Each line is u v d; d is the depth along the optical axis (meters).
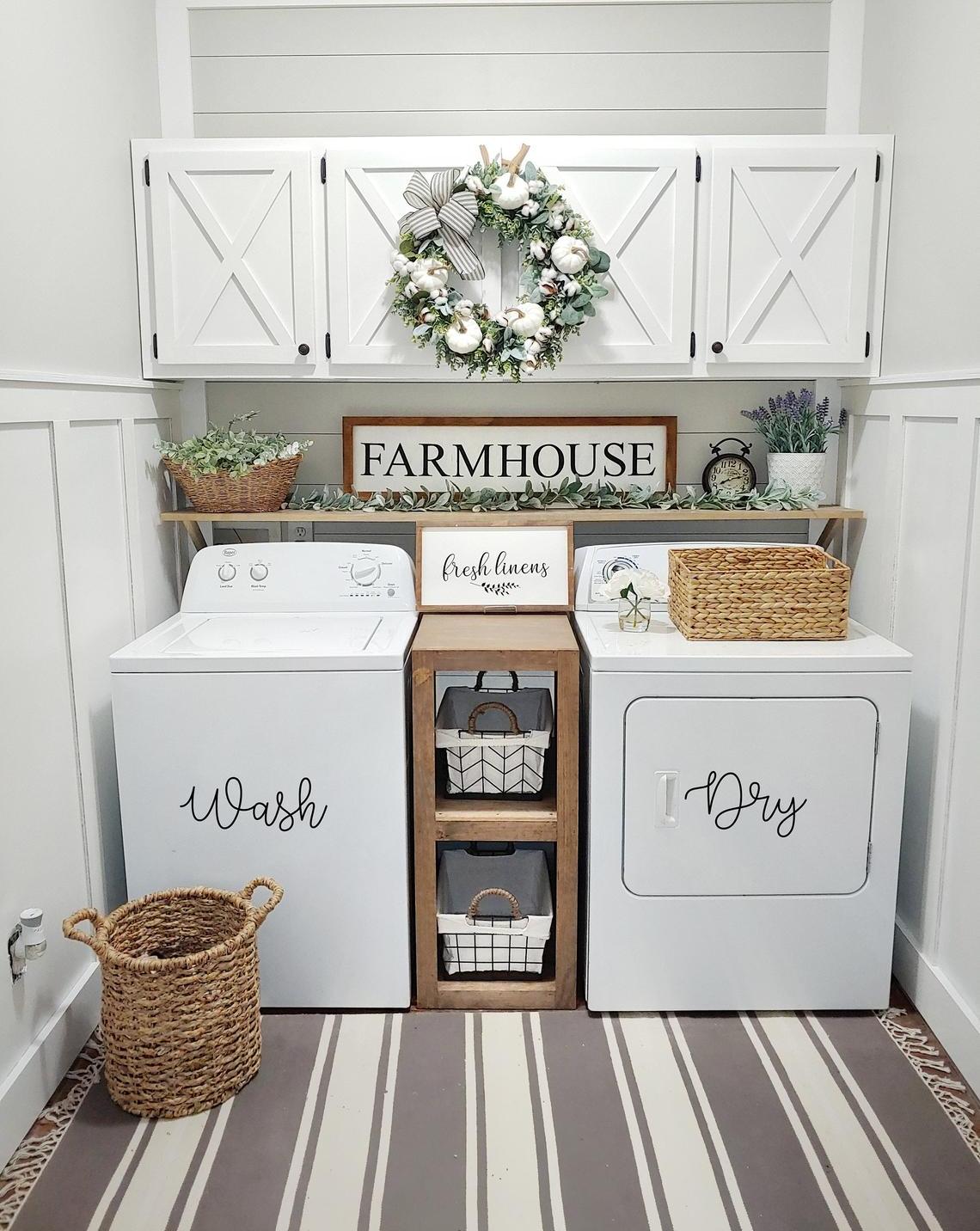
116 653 2.31
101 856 2.43
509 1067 2.20
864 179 2.61
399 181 2.60
